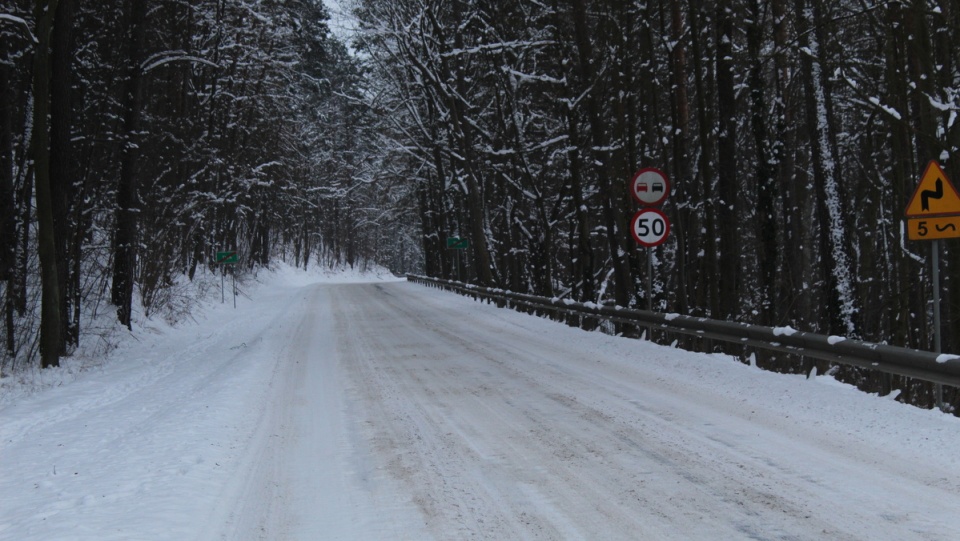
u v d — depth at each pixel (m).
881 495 5.48
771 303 15.80
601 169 20.39
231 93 39.31
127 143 20.64
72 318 18.73
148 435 8.23
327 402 10.23
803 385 9.46
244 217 50.69
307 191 67.94
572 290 29.89
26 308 17.38
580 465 6.61
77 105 22.47
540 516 5.36
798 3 15.23
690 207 22.31
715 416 8.30
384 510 5.64
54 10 14.30
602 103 23.61
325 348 17.12
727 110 15.27
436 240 63.69
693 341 16.05
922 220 8.70
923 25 12.50
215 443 7.81
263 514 5.65
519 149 26.77
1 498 6.45
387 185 51.12
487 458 6.97
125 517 5.45
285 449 7.64
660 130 21.72
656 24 26.25
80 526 5.27
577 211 22.23
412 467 6.78
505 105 31.52
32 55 17.45
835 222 14.64
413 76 32.78
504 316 24.27
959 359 7.42
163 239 27.33
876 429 7.31
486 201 40.19
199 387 12.11
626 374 11.47
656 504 5.50
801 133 24.75
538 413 8.90
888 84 15.51
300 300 39.91
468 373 12.39
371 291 48.22
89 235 23.45
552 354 14.29
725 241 15.36
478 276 33.81
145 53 28.52
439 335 19.20
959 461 6.21
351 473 6.68
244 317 30.38
